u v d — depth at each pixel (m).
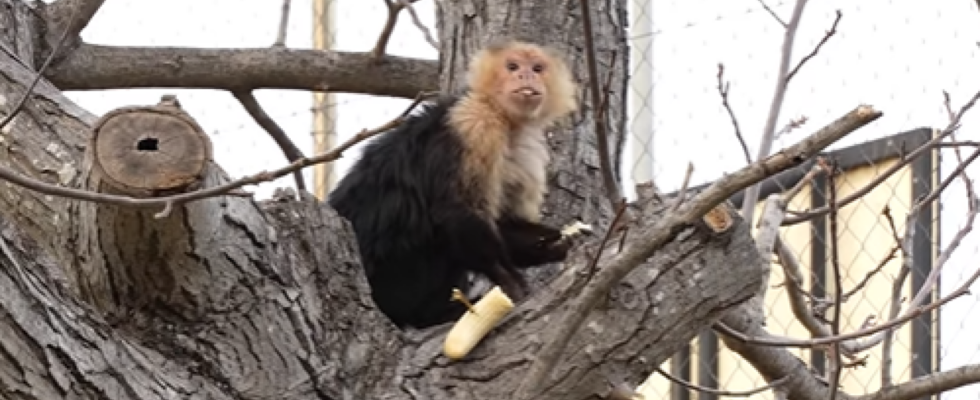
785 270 5.66
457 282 5.45
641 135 7.84
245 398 4.10
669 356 4.24
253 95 6.80
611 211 5.32
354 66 6.70
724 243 4.19
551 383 4.11
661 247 4.04
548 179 5.55
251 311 4.14
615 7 5.85
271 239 4.21
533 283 5.41
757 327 5.60
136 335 4.05
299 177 4.86
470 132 5.33
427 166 5.30
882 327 4.51
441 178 5.27
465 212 5.21
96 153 3.60
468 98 5.45
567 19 5.78
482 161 5.30
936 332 7.09
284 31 6.87
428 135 5.37
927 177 7.07
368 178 5.43
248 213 4.12
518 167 5.50
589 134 5.64
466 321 4.29
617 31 5.83
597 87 4.33
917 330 7.14
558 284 4.28
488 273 5.21
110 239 3.82
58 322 3.68
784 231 7.87
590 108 5.67
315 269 4.36
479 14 5.90
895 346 7.27
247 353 4.13
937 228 6.98
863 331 4.51
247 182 3.18
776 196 5.92
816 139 3.30
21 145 4.40
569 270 4.29
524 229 5.41
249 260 4.13
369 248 5.31
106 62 6.61
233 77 6.68
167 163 3.61
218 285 4.07
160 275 3.95
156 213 3.67
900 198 7.26
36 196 4.21
